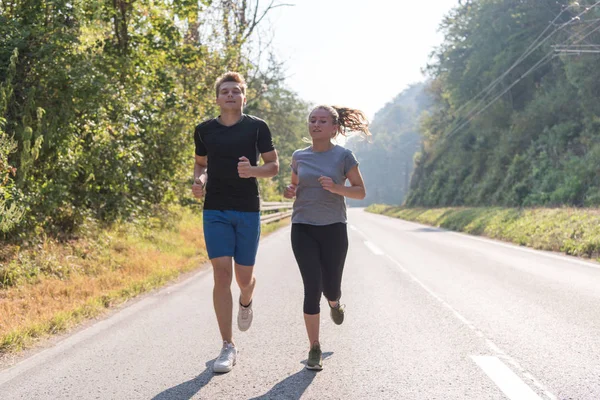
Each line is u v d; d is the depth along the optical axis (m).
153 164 14.27
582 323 6.00
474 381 4.08
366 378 4.17
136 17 12.46
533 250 15.55
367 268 11.09
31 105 8.61
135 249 10.75
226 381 4.12
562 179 33.19
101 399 3.75
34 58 9.02
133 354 4.87
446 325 5.96
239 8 21.59
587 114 36.12
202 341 5.33
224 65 17.38
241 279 4.72
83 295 7.32
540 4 45.34
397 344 5.17
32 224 8.88
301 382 4.09
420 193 69.62
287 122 42.25
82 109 9.62
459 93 56.19
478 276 9.91
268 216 26.41
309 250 4.57
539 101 41.78
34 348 5.11
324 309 6.96
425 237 21.17
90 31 10.39
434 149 68.00
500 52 48.12
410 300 7.50
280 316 6.46
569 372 4.28
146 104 12.73
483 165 51.25
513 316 6.41
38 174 9.42
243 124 4.57
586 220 16.67
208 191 4.62
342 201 4.70
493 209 29.00
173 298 7.66
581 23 34.84
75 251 9.27
